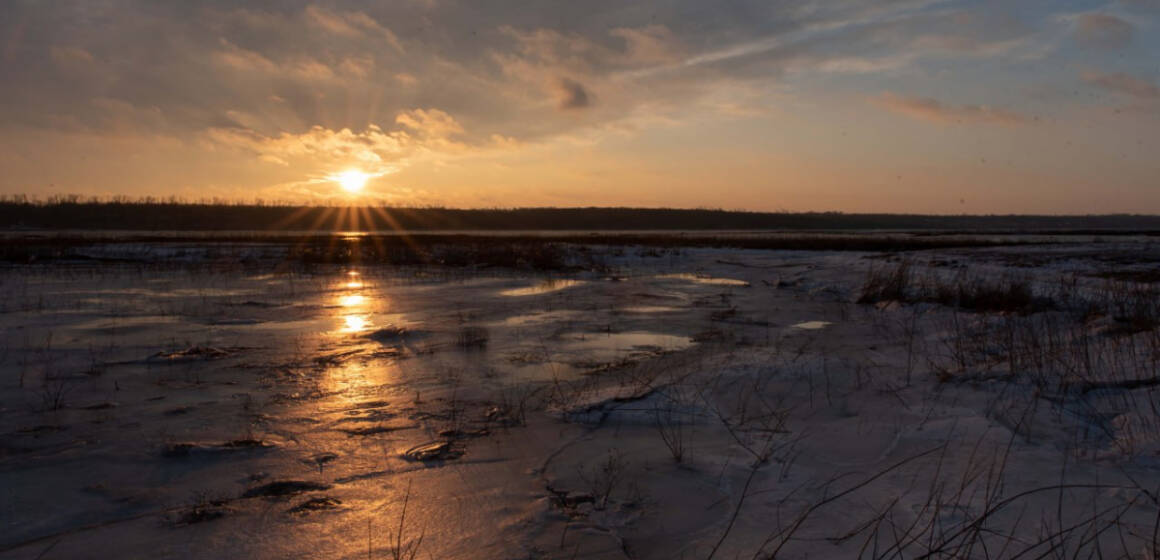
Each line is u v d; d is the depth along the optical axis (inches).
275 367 283.3
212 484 157.5
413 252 1096.2
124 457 174.9
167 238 1919.3
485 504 146.2
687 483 156.6
